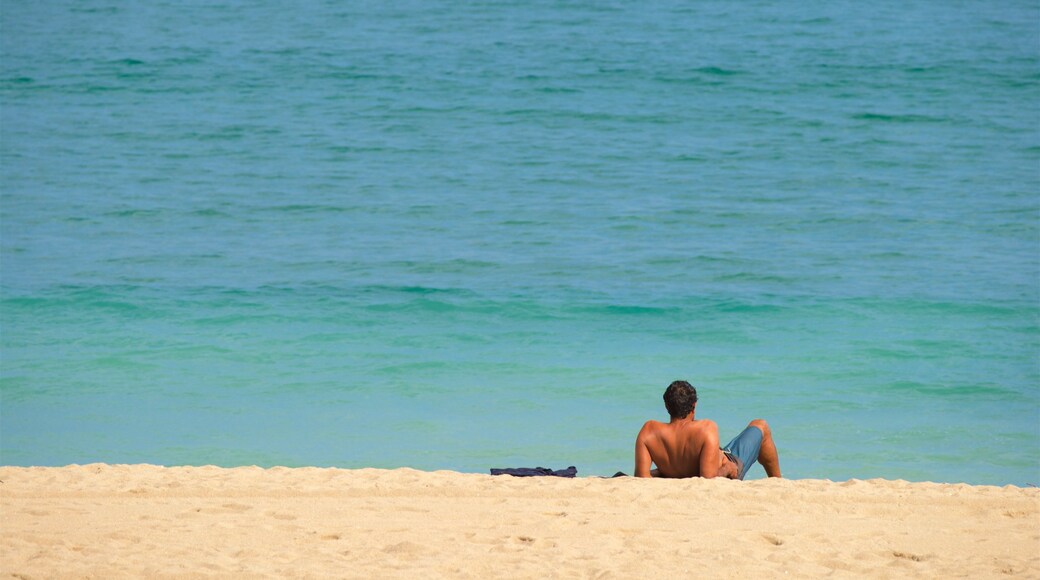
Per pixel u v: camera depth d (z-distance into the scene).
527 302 67.75
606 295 69.31
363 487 30.05
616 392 50.34
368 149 117.31
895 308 64.94
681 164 110.19
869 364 54.28
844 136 119.50
